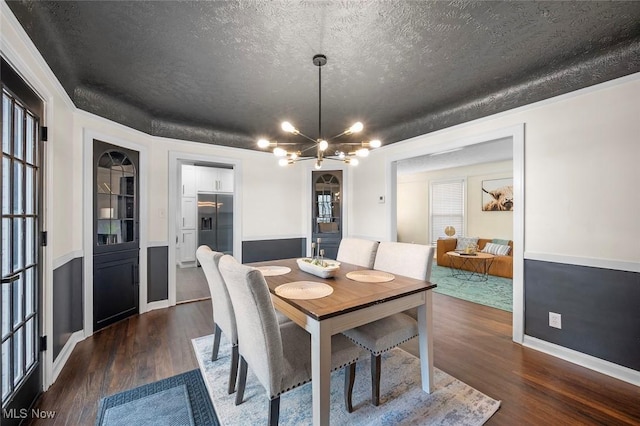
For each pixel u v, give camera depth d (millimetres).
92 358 2287
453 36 1893
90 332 2697
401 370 2135
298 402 1791
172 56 2117
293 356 1523
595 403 1760
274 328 1374
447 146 3219
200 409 1715
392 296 1674
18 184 1613
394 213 4082
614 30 1836
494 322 3074
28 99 1674
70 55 2092
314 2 1580
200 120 3523
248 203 4250
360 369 2166
